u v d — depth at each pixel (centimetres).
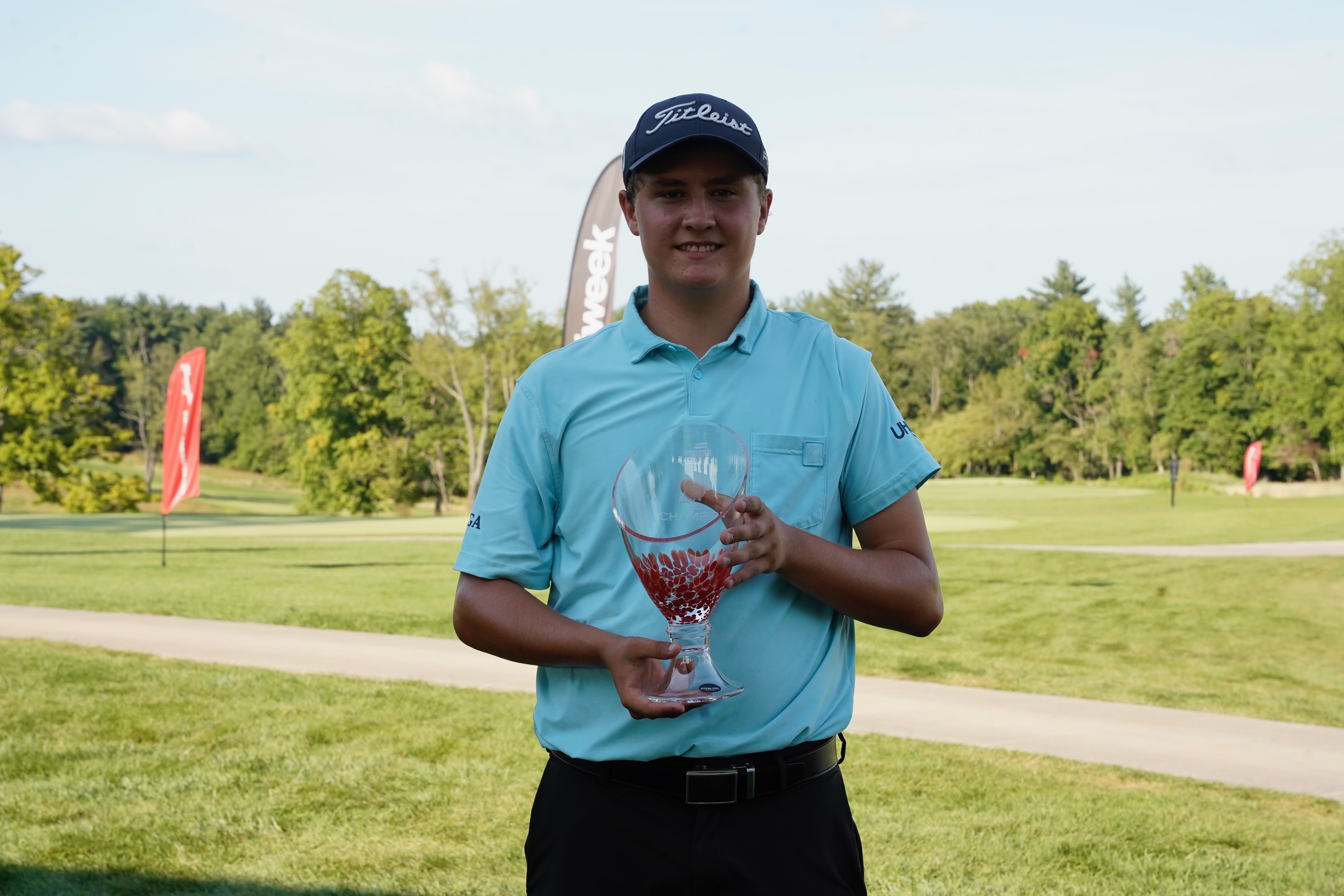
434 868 433
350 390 5938
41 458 4397
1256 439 7206
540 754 601
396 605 1291
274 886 413
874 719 723
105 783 540
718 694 160
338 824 484
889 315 9788
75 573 1661
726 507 164
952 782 568
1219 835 491
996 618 1308
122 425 9288
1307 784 587
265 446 8812
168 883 414
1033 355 8612
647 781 175
